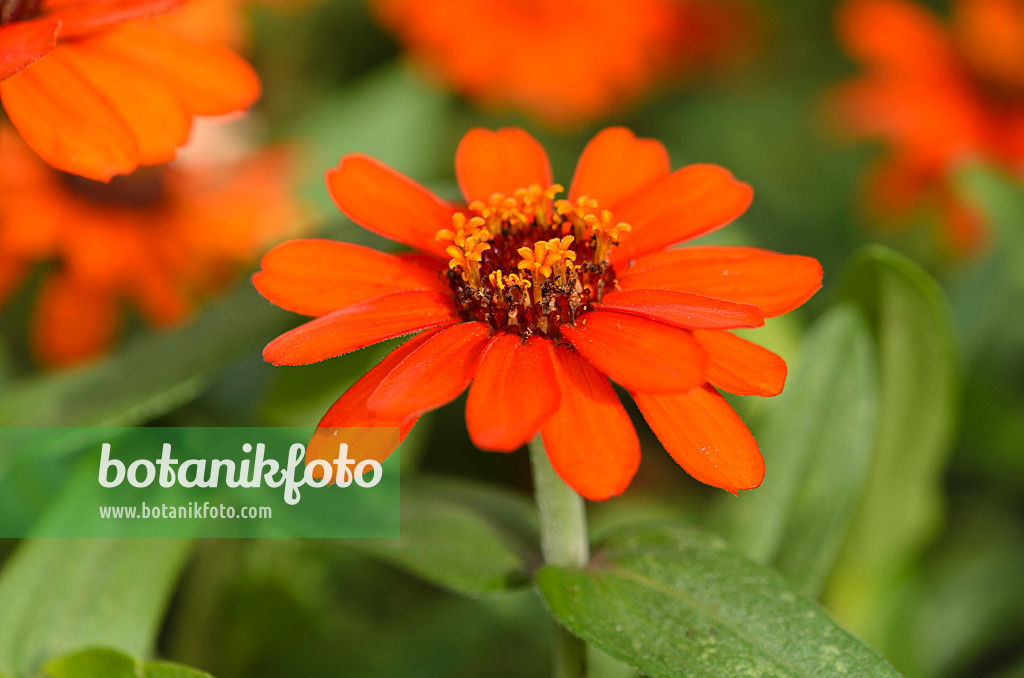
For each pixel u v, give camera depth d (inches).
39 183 10.8
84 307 10.9
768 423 9.5
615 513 10.9
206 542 9.5
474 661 10.1
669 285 8.0
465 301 7.9
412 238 8.2
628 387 7.4
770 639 8.0
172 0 7.9
